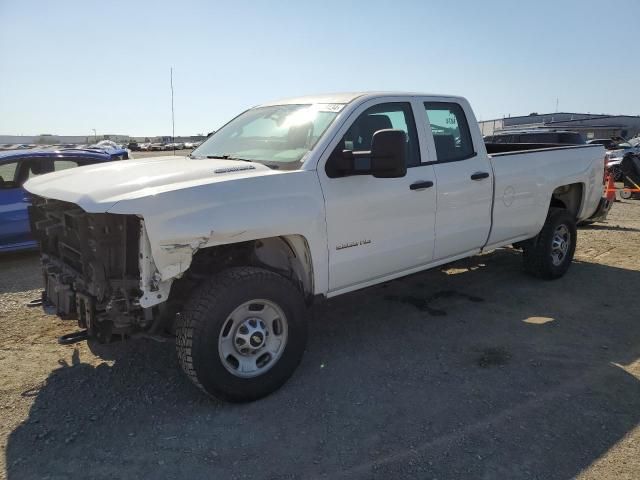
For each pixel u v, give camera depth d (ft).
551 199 21.15
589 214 21.94
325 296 13.09
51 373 13.07
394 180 13.91
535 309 17.31
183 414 11.16
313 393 11.96
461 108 16.52
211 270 12.23
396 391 12.01
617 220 34.73
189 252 10.34
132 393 12.07
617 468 9.24
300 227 11.94
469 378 12.60
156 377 12.84
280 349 11.87
